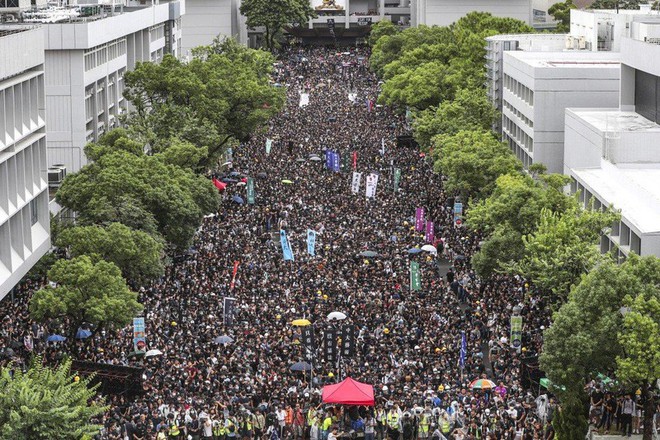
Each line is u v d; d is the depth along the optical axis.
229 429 95.00
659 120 168.25
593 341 91.38
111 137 168.12
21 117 127.56
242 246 158.38
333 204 186.00
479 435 93.25
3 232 121.31
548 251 117.25
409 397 99.38
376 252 154.75
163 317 125.12
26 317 124.44
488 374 112.00
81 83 195.00
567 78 196.62
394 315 125.50
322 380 106.69
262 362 110.44
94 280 112.94
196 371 107.00
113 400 100.62
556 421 92.88
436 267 147.12
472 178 167.25
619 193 137.88
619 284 92.81
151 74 193.25
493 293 136.12
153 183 145.62
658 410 96.31
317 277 141.88
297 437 96.62
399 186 199.12
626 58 178.62
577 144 176.75
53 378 77.69
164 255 139.38
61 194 142.75
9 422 73.12
